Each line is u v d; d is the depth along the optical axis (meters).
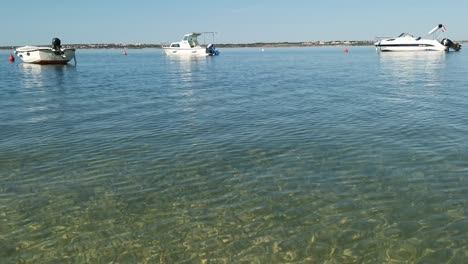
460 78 31.06
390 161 10.12
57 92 25.31
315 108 18.34
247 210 7.62
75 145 12.16
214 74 40.91
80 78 36.22
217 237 6.69
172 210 7.69
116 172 9.77
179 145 12.07
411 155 10.54
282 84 30.02
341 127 14.09
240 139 12.68
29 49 52.97
